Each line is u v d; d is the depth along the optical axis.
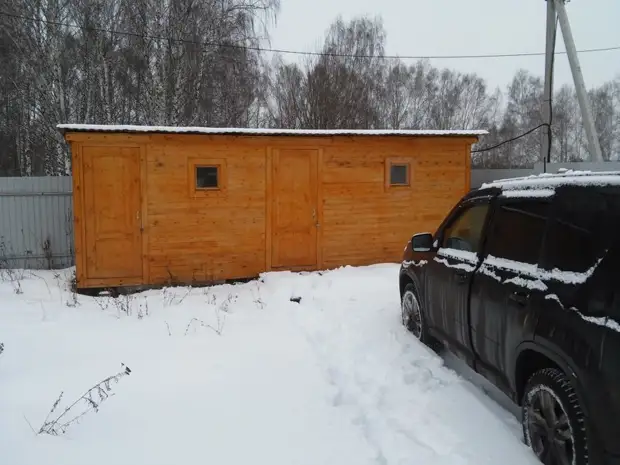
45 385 4.45
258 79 21.78
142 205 9.07
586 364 2.72
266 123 27.06
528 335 3.30
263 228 9.75
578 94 11.74
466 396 4.38
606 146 36.91
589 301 2.82
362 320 6.72
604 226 2.89
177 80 18.31
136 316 7.15
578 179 3.27
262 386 4.66
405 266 6.25
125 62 18.56
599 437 2.63
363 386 4.66
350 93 27.81
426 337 5.65
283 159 9.79
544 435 3.15
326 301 7.77
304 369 5.11
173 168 9.19
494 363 3.92
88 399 3.91
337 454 3.48
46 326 6.40
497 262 4.03
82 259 8.82
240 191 9.58
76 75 18.75
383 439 3.68
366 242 10.33
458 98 37.88
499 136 38.41
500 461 3.30
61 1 18.05
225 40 19.53
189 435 3.69
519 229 3.84
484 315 4.04
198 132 9.08
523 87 40.38
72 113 18.48
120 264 9.03
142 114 19.00
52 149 17.75
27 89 17.95
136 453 3.41
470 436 3.68
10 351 5.29
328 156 10.02
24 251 11.41
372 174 10.28
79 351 5.46
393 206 10.43
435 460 3.37
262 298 8.31
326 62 28.34
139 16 18.42
